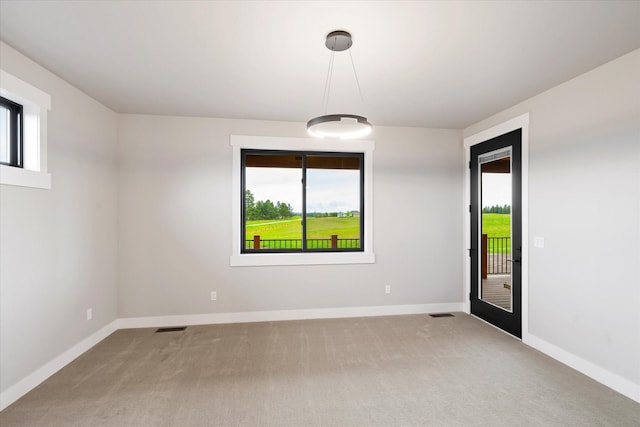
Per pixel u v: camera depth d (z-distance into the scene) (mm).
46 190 2426
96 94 2939
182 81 2678
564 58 2254
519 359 2699
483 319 3705
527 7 1694
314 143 3812
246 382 2330
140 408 2016
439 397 2139
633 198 2125
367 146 3910
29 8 1717
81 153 2857
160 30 1938
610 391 2205
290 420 1903
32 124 2344
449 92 2887
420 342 3064
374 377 2402
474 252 3875
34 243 2305
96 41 2061
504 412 1978
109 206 3305
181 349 2900
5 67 2078
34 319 2293
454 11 1733
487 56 2234
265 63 2363
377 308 3920
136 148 3496
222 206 3633
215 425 1859
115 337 3191
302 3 1670
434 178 4055
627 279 2154
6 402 2043
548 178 2783
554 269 2717
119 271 3459
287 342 3064
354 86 2766
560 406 2035
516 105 3178
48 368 2414
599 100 2355
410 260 3998
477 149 3822
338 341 3088
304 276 3770
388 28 1901
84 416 1936
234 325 3541
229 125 3656
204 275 3598
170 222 3549
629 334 2141
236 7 1706
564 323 2619
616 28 1887
